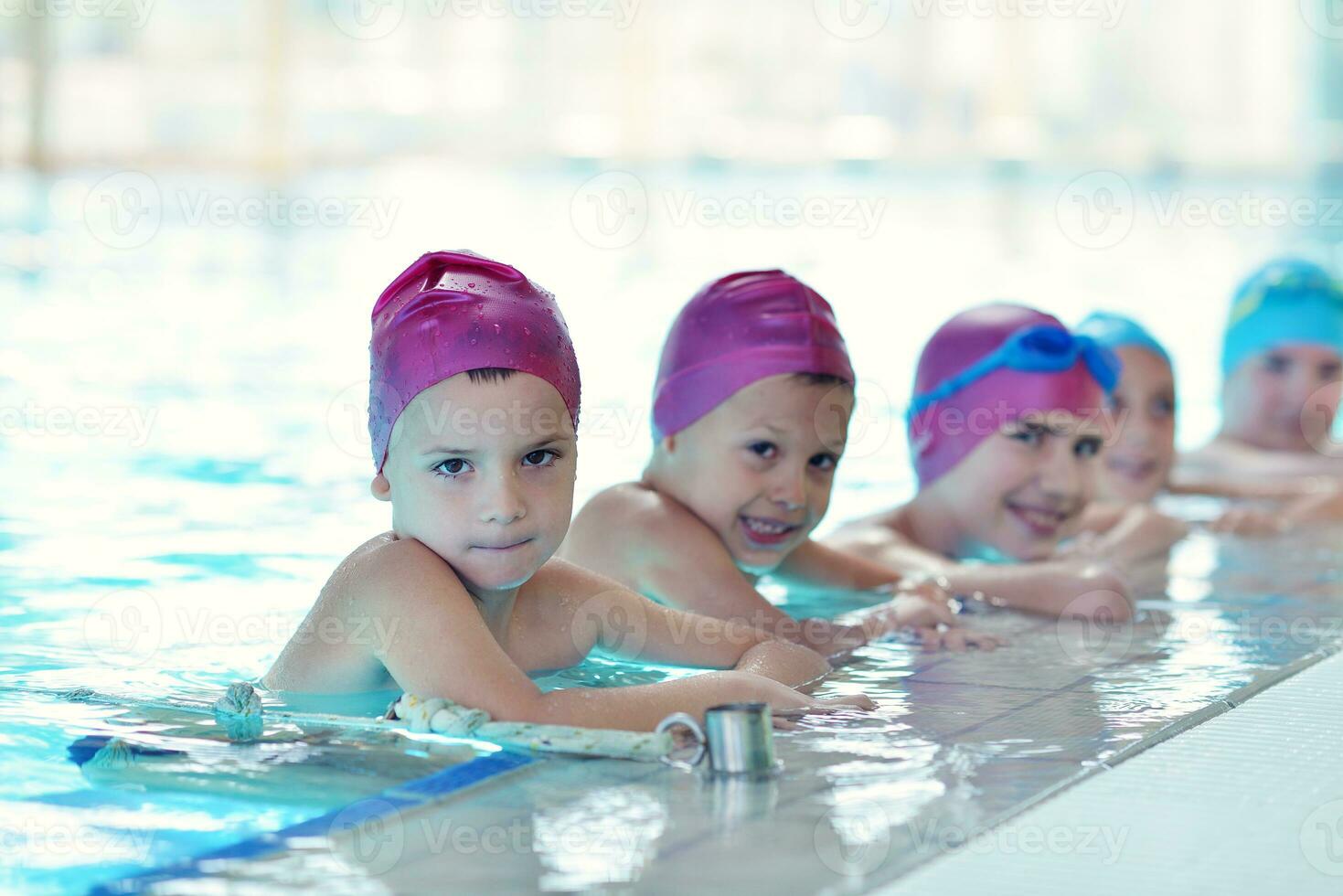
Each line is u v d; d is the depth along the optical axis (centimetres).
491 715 200
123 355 722
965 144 1327
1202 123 1314
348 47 1380
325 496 431
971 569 328
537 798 168
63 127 1316
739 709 179
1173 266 1143
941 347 365
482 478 215
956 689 231
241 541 361
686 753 187
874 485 495
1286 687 232
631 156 1359
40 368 667
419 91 1389
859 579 330
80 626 271
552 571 249
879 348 786
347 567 224
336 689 221
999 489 357
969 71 1357
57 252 1064
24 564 329
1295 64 1298
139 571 323
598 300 962
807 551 326
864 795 169
